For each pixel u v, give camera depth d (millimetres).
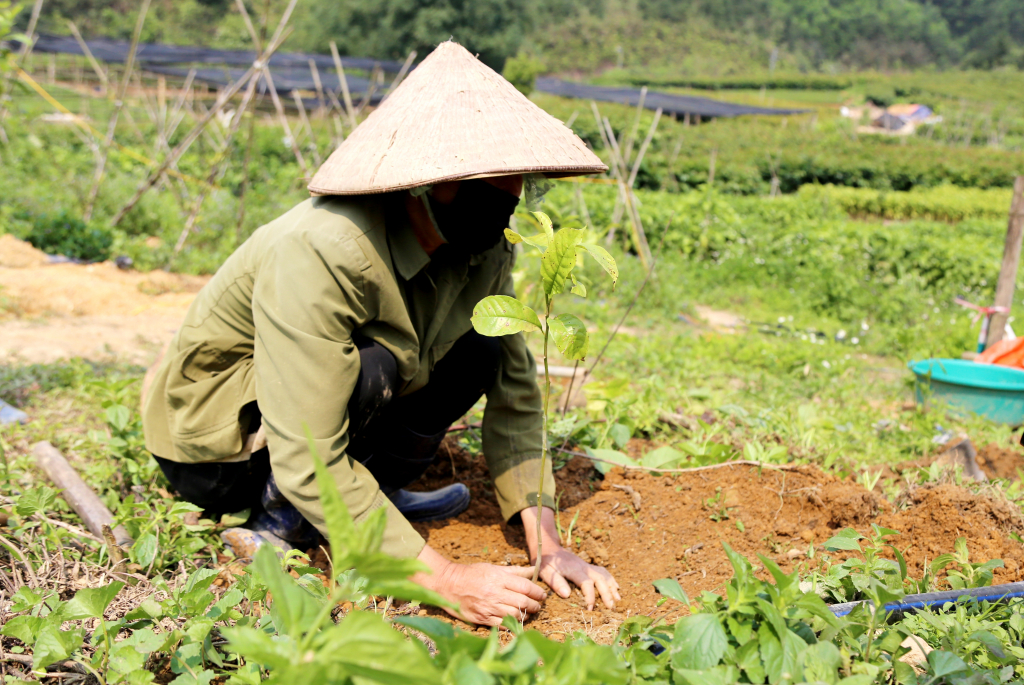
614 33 86875
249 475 2240
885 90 75500
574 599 2059
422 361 2145
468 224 1917
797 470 2729
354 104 25922
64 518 2361
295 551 1856
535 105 1923
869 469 3156
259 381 1871
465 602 1843
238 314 2105
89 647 1655
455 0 43844
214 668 1667
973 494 2510
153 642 1531
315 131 18891
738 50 92625
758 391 4824
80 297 6145
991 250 11469
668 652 1346
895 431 3883
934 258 10883
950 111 54656
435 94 1840
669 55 86500
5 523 2205
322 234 1815
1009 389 4320
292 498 1846
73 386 3812
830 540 1724
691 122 40500
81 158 12719
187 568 2111
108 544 2027
